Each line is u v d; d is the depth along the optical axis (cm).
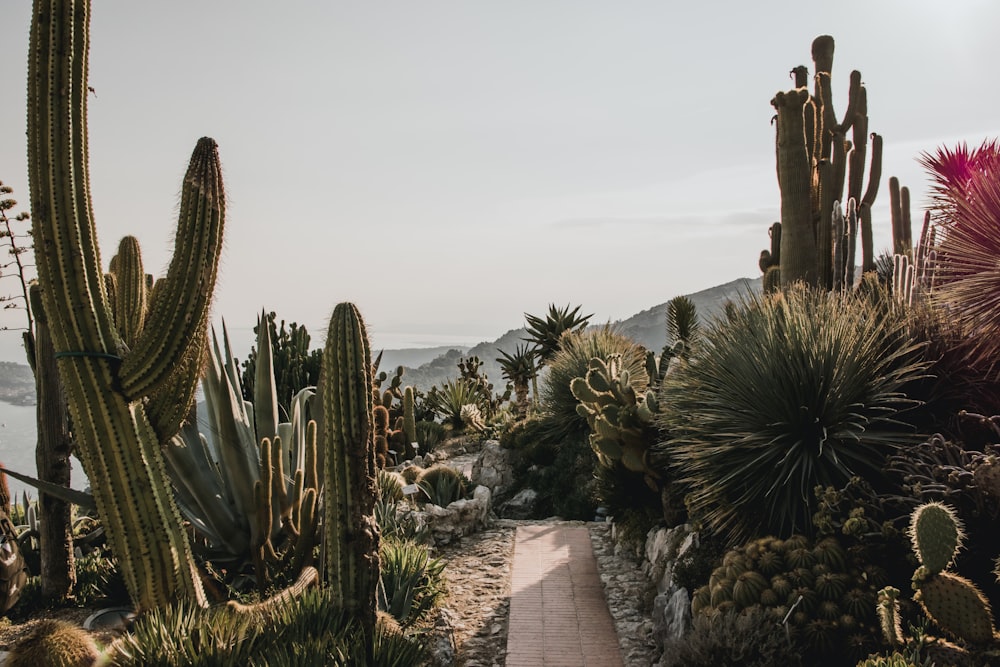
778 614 623
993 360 779
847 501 694
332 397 648
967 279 798
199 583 662
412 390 2077
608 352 1736
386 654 627
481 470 1789
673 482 945
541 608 911
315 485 827
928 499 650
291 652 581
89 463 612
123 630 642
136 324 707
